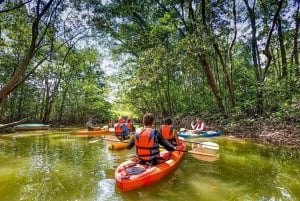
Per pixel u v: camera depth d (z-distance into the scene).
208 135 13.15
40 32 14.22
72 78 29.22
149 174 5.07
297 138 10.04
